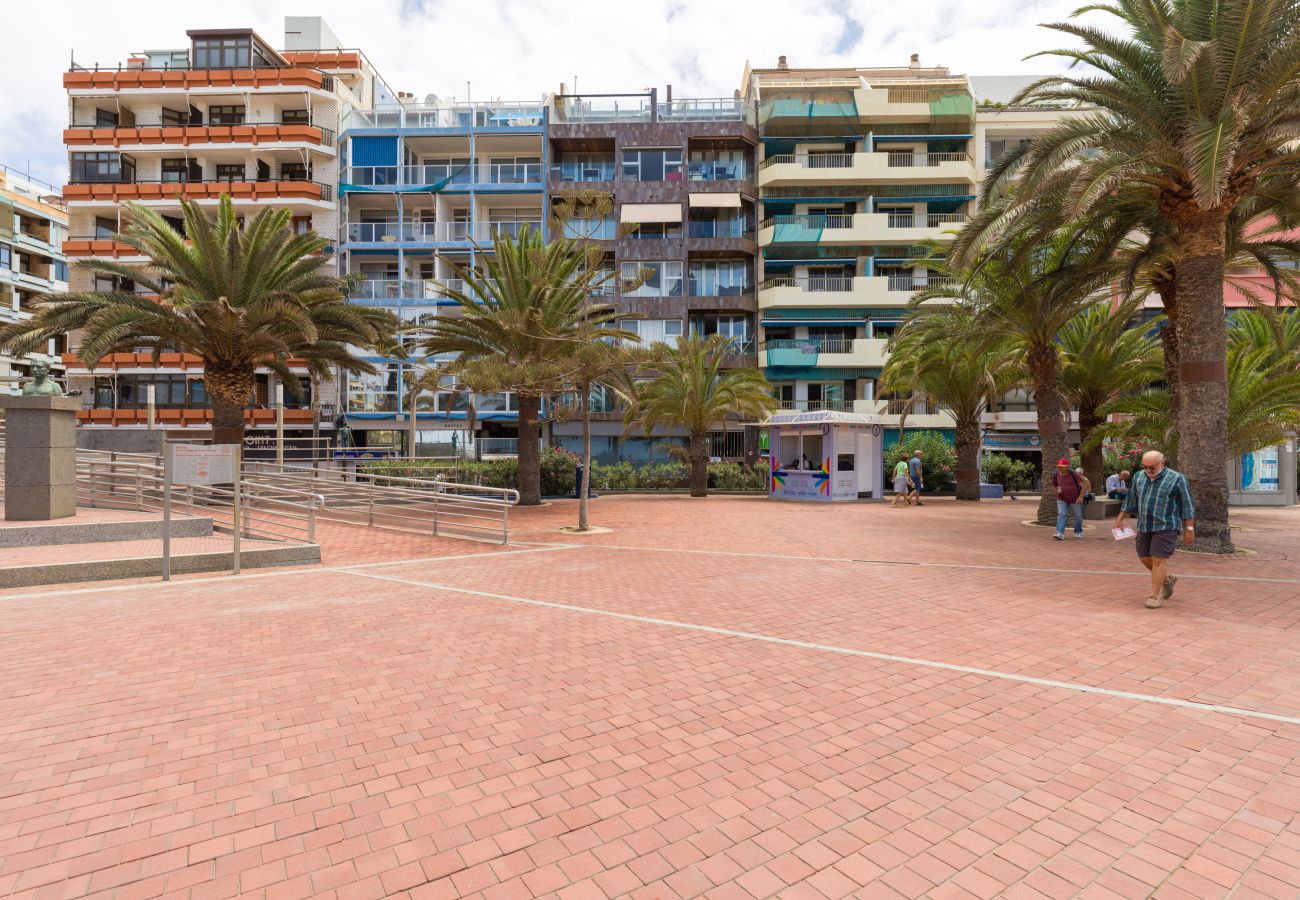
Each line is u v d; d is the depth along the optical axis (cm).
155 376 3462
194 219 1686
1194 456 1072
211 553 894
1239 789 315
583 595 759
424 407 3216
